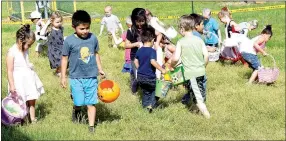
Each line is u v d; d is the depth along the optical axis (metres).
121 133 6.81
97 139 6.51
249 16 21.17
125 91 9.11
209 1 26.98
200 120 7.28
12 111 6.93
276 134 6.85
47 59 12.38
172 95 8.75
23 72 7.11
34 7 25.56
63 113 7.74
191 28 7.69
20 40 7.03
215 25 12.45
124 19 22.45
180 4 26.92
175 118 7.39
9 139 6.49
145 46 7.80
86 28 6.71
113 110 7.78
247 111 7.82
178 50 7.61
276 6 23.42
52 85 9.38
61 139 6.48
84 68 6.80
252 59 9.77
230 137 6.74
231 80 10.04
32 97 7.13
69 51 6.80
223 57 11.92
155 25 9.18
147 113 7.61
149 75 7.71
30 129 6.80
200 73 7.60
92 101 6.84
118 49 13.85
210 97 8.64
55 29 10.58
